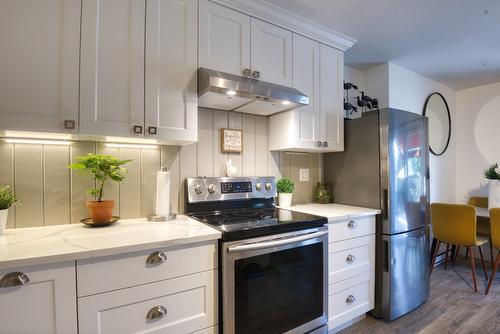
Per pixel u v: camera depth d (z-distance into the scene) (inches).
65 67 48.0
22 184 53.6
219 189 73.4
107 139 58.1
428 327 75.9
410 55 106.9
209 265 50.4
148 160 67.0
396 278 79.4
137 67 54.6
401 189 81.2
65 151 57.7
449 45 98.7
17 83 44.4
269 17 72.3
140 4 55.3
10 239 44.9
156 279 45.1
